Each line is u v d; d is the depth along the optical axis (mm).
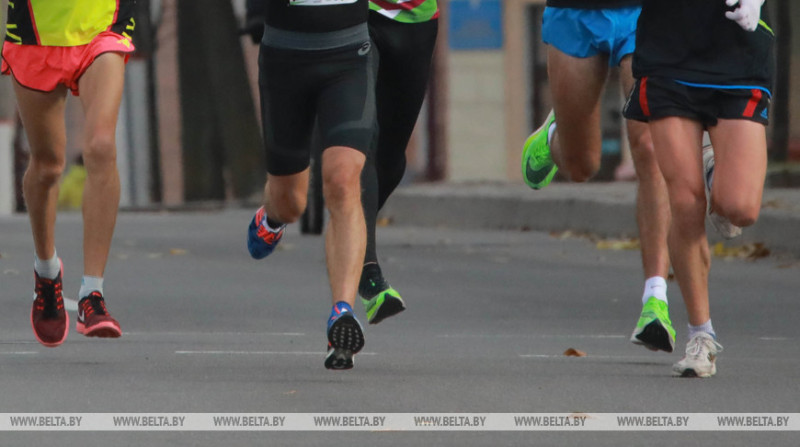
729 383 20562
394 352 24109
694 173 20906
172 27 113875
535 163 27594
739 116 20609
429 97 116812
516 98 116938
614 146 109000
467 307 31672
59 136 22969
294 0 21406
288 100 21828
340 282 20906
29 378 20547
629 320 29641
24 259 41406
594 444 16172
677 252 21203
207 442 16125
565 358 23422
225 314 29781
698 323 21359
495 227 59406
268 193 23609
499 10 116625
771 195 56062
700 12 20719
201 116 93812
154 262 41562
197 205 86625
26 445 15875
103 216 22625
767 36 20859
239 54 91250
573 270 40406
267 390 19547
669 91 20797
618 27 24125
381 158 25484
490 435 16594
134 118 94438
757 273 39281
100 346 24484
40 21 22562
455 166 117062
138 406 18234
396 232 57375
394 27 23906
